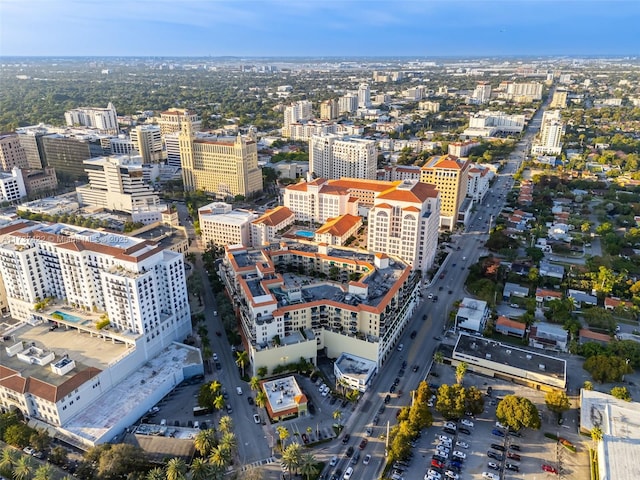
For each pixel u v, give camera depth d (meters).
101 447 184.75
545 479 181.75
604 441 186.62
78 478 178.00
